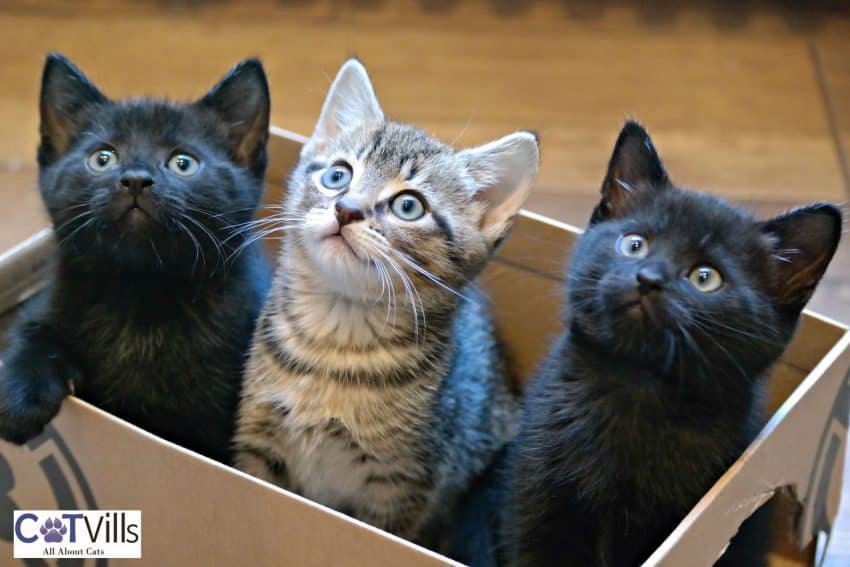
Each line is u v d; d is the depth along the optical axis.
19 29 1.12
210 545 0.68
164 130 0.74
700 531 0.66
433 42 1.15
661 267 0.68
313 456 0.74
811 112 1.11
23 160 1.01
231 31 1.14
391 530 0.75
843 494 0.86
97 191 0.72
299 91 1.09
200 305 0.74
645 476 0.70
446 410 0.75
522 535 0.72
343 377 0.73
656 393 0.69
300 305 0.73
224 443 0.75
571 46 1.16
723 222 0.70
